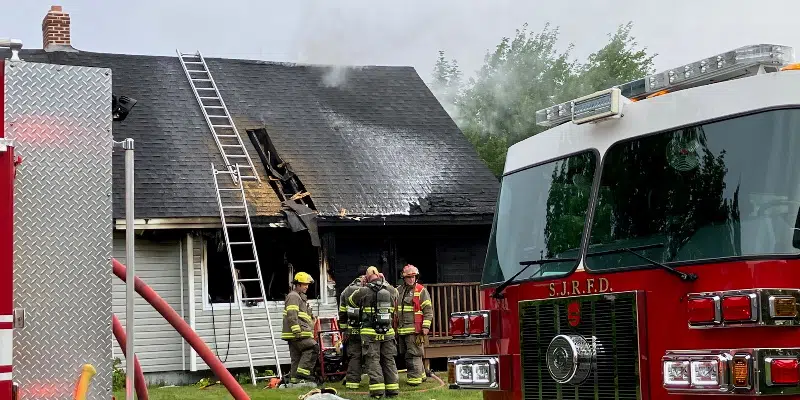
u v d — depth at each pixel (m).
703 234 5.09
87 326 4.61
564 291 5.74
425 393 12.55
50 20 19.70
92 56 19.45
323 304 16.66
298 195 16.72
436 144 19.22
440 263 17.59
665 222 5.30
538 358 5.83
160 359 15.55
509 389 6.05
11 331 4.32
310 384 13.51
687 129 5.33
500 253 6.42
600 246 5.62
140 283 5.55
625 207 5.55
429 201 17.36
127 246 4.81
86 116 4.71
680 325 5.05
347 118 19.39
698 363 4.80
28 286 4.52
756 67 5.38
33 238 4.55
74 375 4.57
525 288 6.03
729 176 5.06
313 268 16.86
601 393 5.40
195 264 15.92
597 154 5.83
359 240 17.20
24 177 4.57
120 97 5.34
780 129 4.93
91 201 4.68
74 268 4.61
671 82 5.77
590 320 5.52
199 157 17.05
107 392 4.62
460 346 15.66
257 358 16.11
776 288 4.70
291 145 18.11
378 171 17.95
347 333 13.20
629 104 5.69
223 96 19.14
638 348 5.21
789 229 4.77
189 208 15.66
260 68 20.42
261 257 16.55
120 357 14.57
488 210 17.31
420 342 13.62
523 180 6.41
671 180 5.34
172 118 17.98
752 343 4.72
